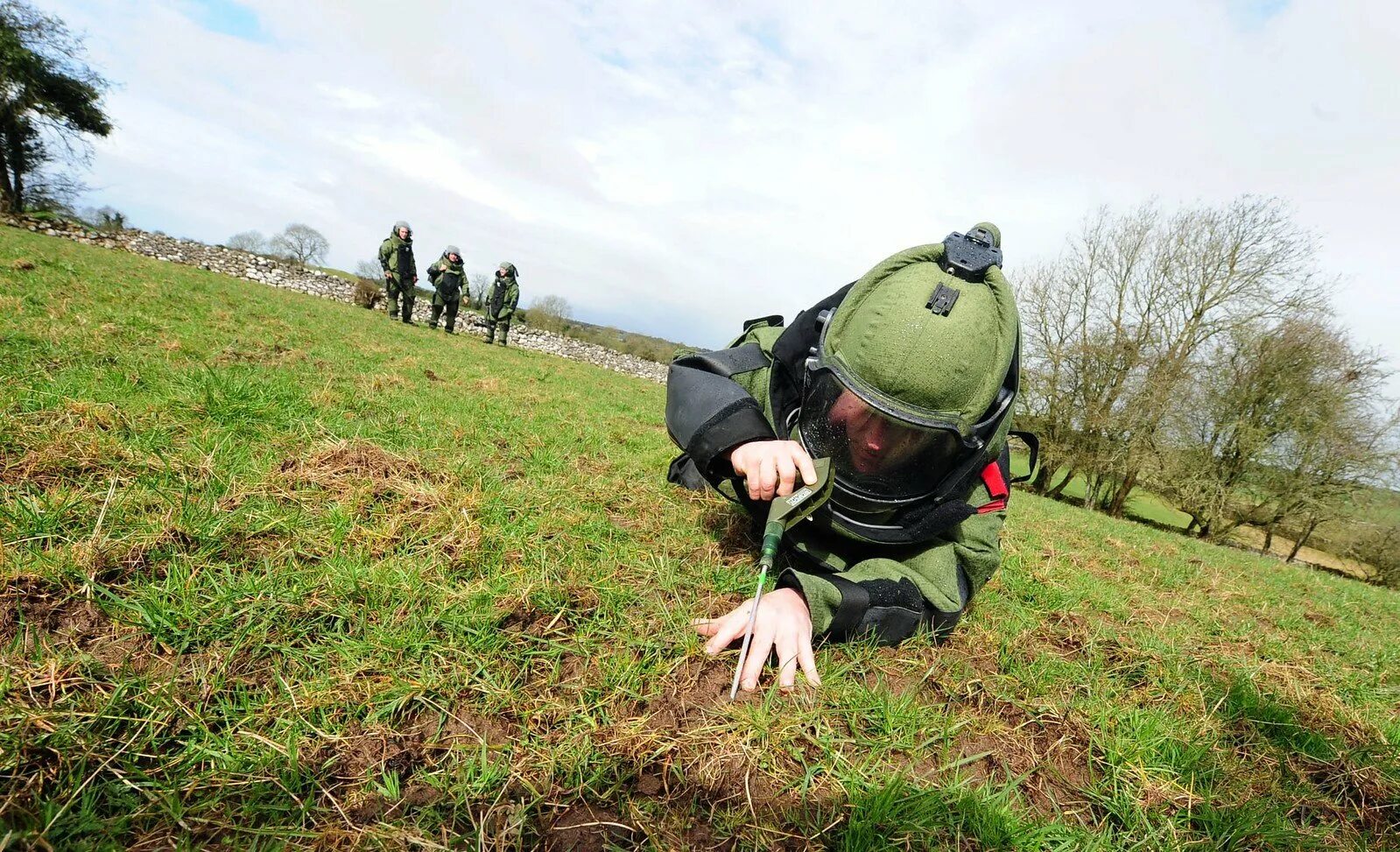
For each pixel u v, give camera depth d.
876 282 1.85
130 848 1.03
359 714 1.42
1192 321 22.91
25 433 2.30
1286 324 21.08
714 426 1.96
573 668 1.73
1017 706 1.98
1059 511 11.45
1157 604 4.15
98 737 1.19
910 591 2.05
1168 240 23.36
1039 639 2.72
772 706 1.66
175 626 1.51
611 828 1.26
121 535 1.82
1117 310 24.36
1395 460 19.86
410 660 1.60
